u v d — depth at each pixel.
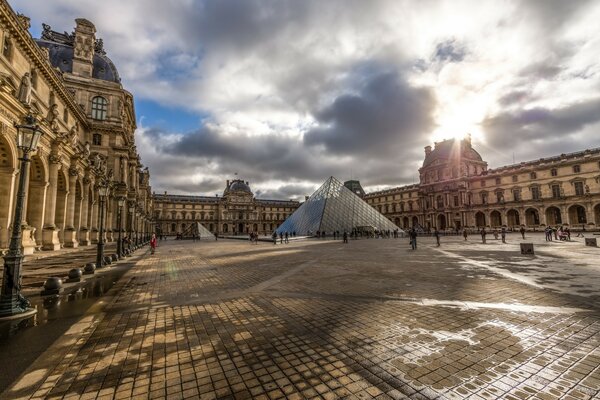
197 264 18.00
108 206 42.09
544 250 23.38
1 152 17.81
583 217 69.44
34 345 5.45
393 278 11.80
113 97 48.56
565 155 71.88
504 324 6.27
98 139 46.19
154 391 3.92
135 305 8.29
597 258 17.58
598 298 8.23
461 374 4.25
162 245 46.59
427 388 3.90
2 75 21.20
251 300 8.70
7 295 7.27
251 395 3.80
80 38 48.25
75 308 8.00
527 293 8.91
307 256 21.75
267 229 162.25
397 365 4.55
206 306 8.11
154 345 5.45
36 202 22.28
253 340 5.63
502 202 82.75
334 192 64.25
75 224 31.39
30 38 26.36
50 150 23.73
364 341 5.49
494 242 35.72
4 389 3.92
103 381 4.18
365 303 8.12
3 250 17.25
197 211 148.62
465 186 91.56
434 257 19.39
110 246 34.97
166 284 11.41
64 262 17.86
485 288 9.66
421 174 112.06
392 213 123.50
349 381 4.10
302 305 8.05
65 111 37.41
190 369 4.52
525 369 4.37
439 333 5.82
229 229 150.75
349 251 25.53
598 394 3.70
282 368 4.52
